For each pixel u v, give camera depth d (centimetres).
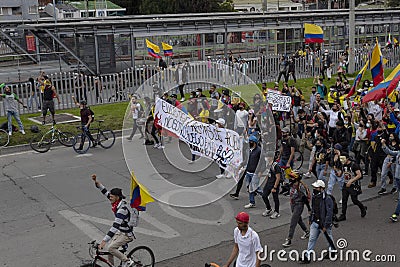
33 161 1530
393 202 1145
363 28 3862
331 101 1808
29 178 1363
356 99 1706
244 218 707
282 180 1088
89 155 1580
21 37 3111
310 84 2647
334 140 1349
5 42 3152
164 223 1048
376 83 1688
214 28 3002
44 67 2816
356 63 3025
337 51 3025
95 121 1802
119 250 802
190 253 912
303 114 1568
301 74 2842
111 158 1540
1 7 4569
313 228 859
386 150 1160
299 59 2827
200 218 1070
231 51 3216
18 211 1126
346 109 1648
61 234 1004
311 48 3419
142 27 2780
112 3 5878
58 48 2805
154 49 2530
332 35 3584
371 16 3681
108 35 2692
